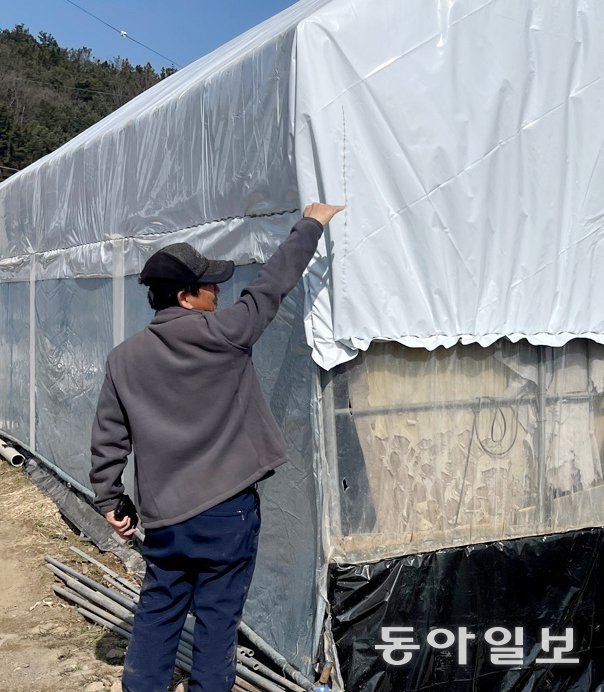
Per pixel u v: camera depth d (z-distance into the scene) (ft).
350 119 10.59
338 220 10.56
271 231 11.72
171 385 9.44
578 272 11.84
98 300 19.62
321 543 10.89
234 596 9.71
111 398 9.77
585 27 11.60
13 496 23.58
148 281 9.90
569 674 11.96
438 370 11.40
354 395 11.03
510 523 11.80
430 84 10.91
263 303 9.52
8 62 269.03
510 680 11.69
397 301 10.92
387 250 10.83
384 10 10.68
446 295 11.10
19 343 26.89
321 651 10.87
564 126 11.57
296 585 11.53
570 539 12.00
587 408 12.21
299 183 10.54
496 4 11.14
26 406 26.22
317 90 10.42
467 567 11.50
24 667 13.17
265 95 11.51
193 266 9.77
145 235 16.43
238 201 12.59
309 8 13.16
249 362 9.78
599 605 12.14
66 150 22.22
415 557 11.25
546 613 11.84
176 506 9.36
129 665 9.84
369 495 11.14
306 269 10.74
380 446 11.17
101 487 9.93
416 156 10.88
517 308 11.52
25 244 25.58
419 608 11.24
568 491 12.10
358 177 10.65
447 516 11.50
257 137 11.84
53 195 22.50
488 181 11.24
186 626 14.05
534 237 11.53
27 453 27.09
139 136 16.49
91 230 19.70
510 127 11.30
